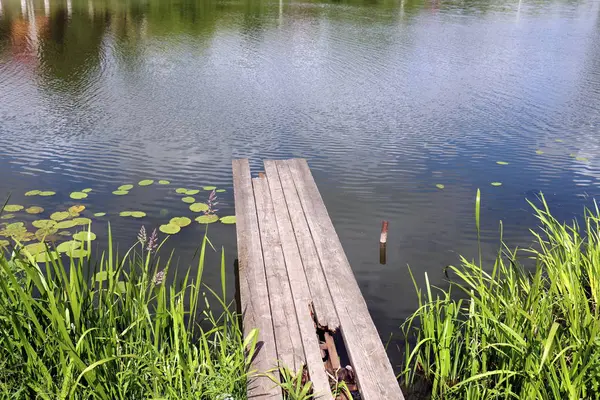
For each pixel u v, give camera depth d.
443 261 3.55
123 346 2.19
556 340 2.12
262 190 3.98
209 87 7.95
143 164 5.11
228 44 11.17
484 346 2.31
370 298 3.13
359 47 11.09
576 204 4.42
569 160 5.36
